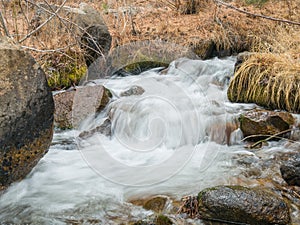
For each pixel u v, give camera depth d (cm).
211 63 509
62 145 360
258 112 388
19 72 270
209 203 247
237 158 342
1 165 262
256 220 240
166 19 630
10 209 269
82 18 481
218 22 604
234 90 456
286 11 647
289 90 416
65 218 259
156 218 245
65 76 468
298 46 495
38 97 278
